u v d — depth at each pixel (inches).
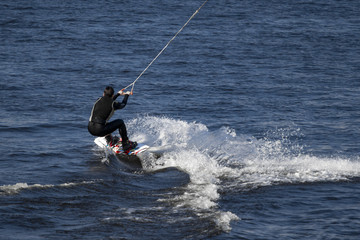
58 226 1169.4
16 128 2148.1
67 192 1405.0
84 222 1198.9
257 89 3139.8
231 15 6614.2
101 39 4795.8
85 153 1841.8
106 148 1861.5
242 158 1831.9
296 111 2647.6
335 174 1643.7
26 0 7352.4
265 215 1289.4
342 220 1262.3
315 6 7628.0
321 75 3582.7
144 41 4771.2
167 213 1273.4
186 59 4030.5
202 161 1775.3
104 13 6530.5
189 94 2974.9
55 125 2234.3
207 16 6486.2
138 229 1170.0
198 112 2588.6
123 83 3233.3
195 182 1547.7
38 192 1382.9
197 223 1210.0
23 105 2576.3
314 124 2395.4
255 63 3949.3
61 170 1624.0
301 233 1182.3
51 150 1854.1
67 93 2898.6
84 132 2151.8
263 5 7657.5
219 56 4183.1
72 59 3892.7
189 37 5049.2
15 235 1109.1
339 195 1444.4
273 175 1628.9
